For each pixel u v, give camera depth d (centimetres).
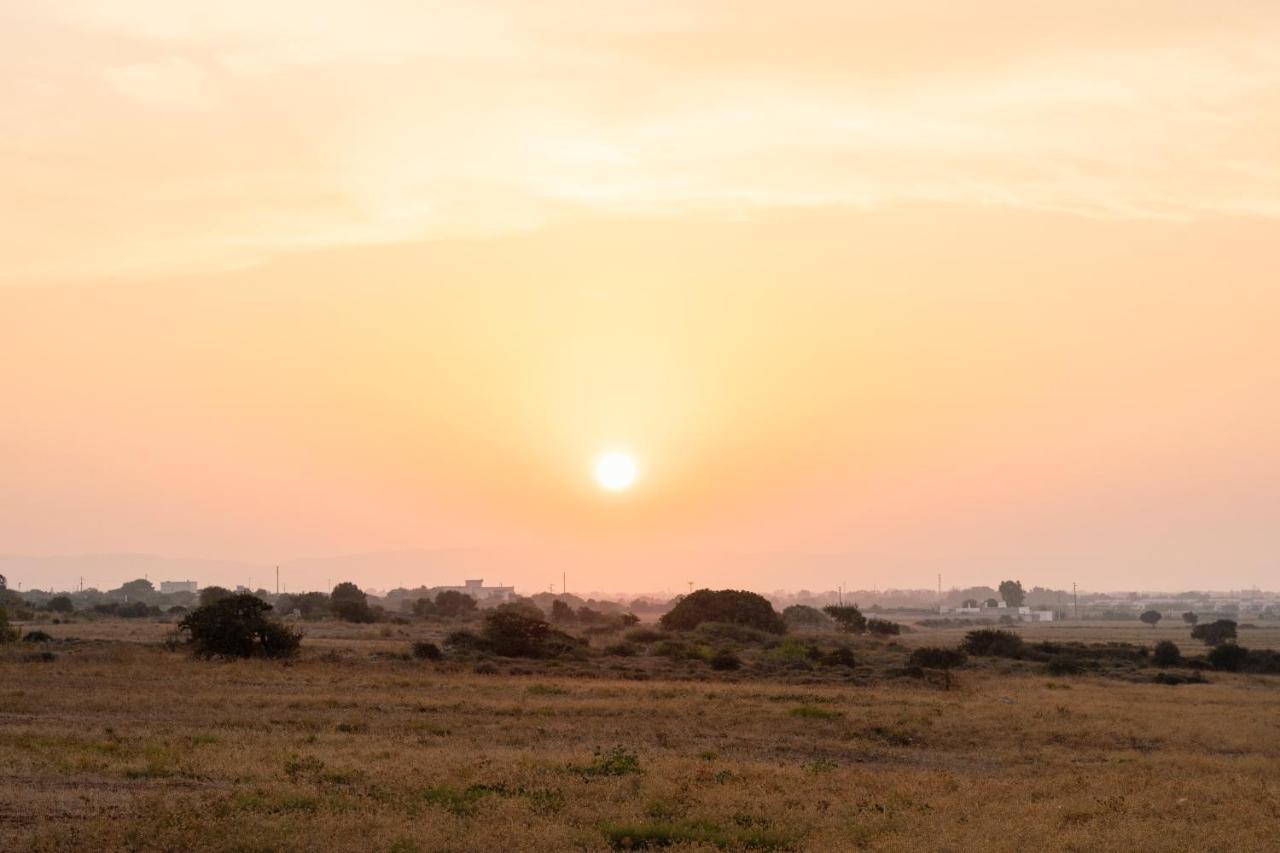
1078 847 2016
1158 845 2041
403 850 1802
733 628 10538
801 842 2019
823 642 10806
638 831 2017
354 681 5200
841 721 4153
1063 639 15338
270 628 6506
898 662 8406
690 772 2697
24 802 2095
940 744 3762
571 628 14438
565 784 2434
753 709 4450
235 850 1769
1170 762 3431
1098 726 4231
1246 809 2444
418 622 14775
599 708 4331
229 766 2603
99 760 2627
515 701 4547
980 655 9588
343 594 18538
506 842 1883
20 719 3525
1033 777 3041
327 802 2127
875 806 2369
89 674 5059
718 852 1947
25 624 11300
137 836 1800
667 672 6612
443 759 2811
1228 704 5394
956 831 2088
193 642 6512
